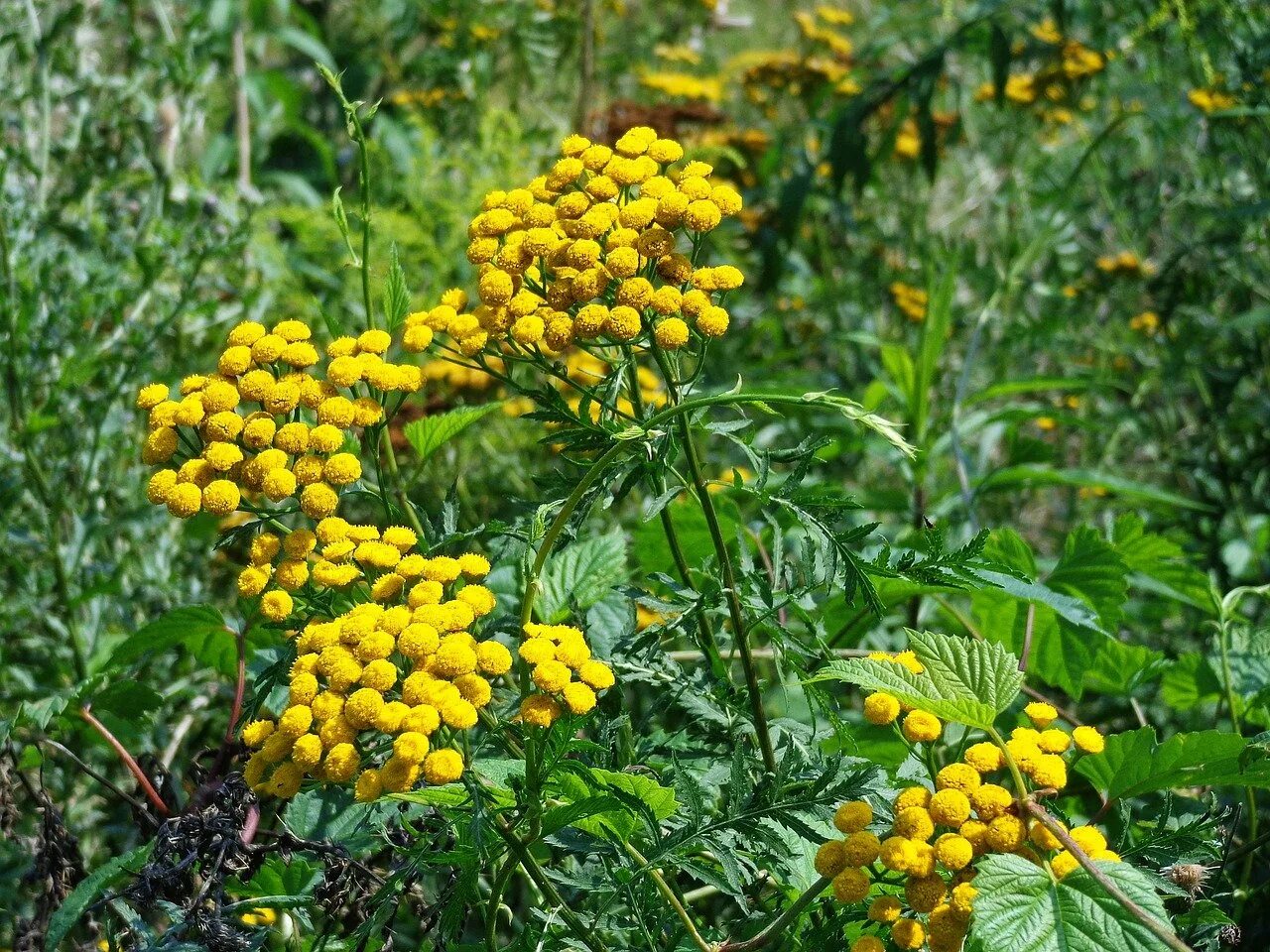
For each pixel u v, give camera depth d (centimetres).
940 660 49
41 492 85
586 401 54
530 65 142
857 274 150
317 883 59
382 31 154
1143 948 42
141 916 56
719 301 55
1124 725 83
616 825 51
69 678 84
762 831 50
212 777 56
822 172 146
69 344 91
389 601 51
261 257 111
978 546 51
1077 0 133
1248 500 109
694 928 50
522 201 56
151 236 101
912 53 166
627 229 54
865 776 50
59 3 119
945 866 44
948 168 169
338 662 47
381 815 57
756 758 56
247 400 55
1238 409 118
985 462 105
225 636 66
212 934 51
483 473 105
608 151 57
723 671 57
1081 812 72
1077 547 72
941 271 138
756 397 50
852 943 51
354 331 108
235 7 146
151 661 76
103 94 106
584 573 67
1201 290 124
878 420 49
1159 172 136
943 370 120
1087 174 143
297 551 53
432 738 49
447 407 96
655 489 55
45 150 96
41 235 94
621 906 54
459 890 49
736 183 141
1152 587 80
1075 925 43
